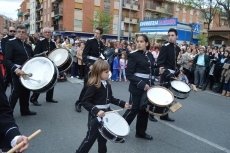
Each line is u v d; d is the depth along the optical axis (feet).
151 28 81.82
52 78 14.24
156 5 157.69
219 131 16.14
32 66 15.12
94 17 122.11
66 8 115.75
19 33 15.85
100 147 10.07
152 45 39.70
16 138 5.15
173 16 162.81
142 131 13.78
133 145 12.99
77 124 15.60
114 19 132.05
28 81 14.52
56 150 11.96
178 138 14.46
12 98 15.51
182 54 36.32
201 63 32.63
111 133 8.61
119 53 36.99
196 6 93.56
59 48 18.99
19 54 15.75
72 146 12.49
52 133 13.98
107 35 129.08
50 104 19.84
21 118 16.20
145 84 12.44
